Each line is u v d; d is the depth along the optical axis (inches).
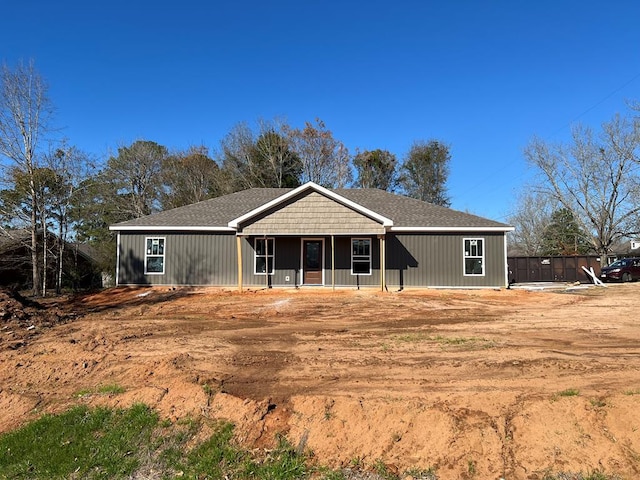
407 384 247.6
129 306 630.5
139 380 274.8
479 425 195.8
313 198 757.3
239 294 719.7
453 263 797.2
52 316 514.0
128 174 1608.0
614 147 1247.5
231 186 1638.8
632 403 198.5
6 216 914.7
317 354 323.6
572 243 1596.9
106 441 213.2
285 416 218.7
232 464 191.2
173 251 813.2
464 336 378.3
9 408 250.7
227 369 288.8
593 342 346.6
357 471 181.5
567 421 193.3
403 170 1967.3
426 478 173.9
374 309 569.9
